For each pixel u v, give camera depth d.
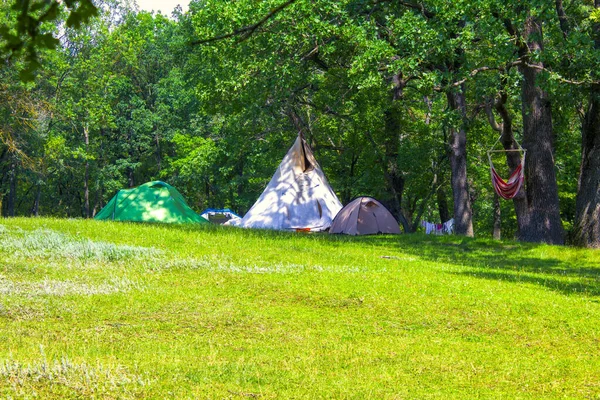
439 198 47.88
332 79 33.00
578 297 14.23
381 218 28.92
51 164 56.03
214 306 12.80
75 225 24.41
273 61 29.91
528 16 25.45
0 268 16.34
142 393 7.23
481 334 11.13
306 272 16.70
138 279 15.61
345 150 39.03
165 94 63.78
